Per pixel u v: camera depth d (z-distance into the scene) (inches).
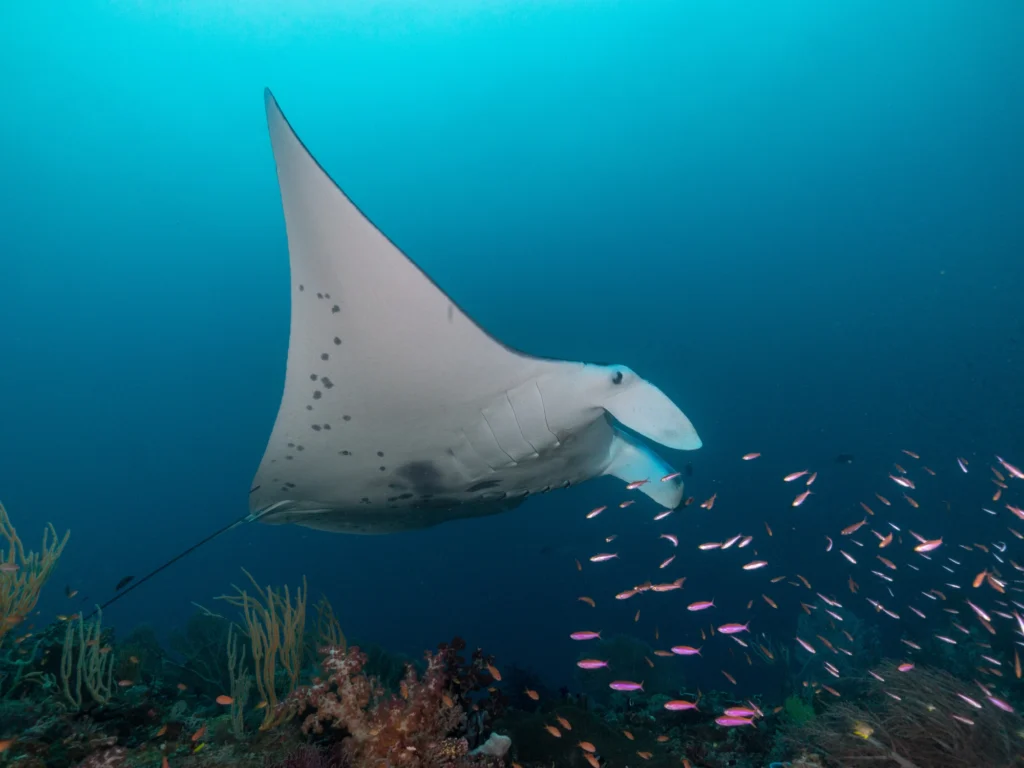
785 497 799.7
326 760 97.4
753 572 659.4
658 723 190.2
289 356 130.3
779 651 358.6
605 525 780.0
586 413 132.0
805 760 137.8
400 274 116.0
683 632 592.1
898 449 896.9
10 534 130.7
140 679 147.3
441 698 106.1
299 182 111.0
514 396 131.0
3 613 126.4
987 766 123.0
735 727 178.4
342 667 105.3
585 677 286.8
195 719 129.5
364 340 125.3
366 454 145.5
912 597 518.3
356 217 111.1
